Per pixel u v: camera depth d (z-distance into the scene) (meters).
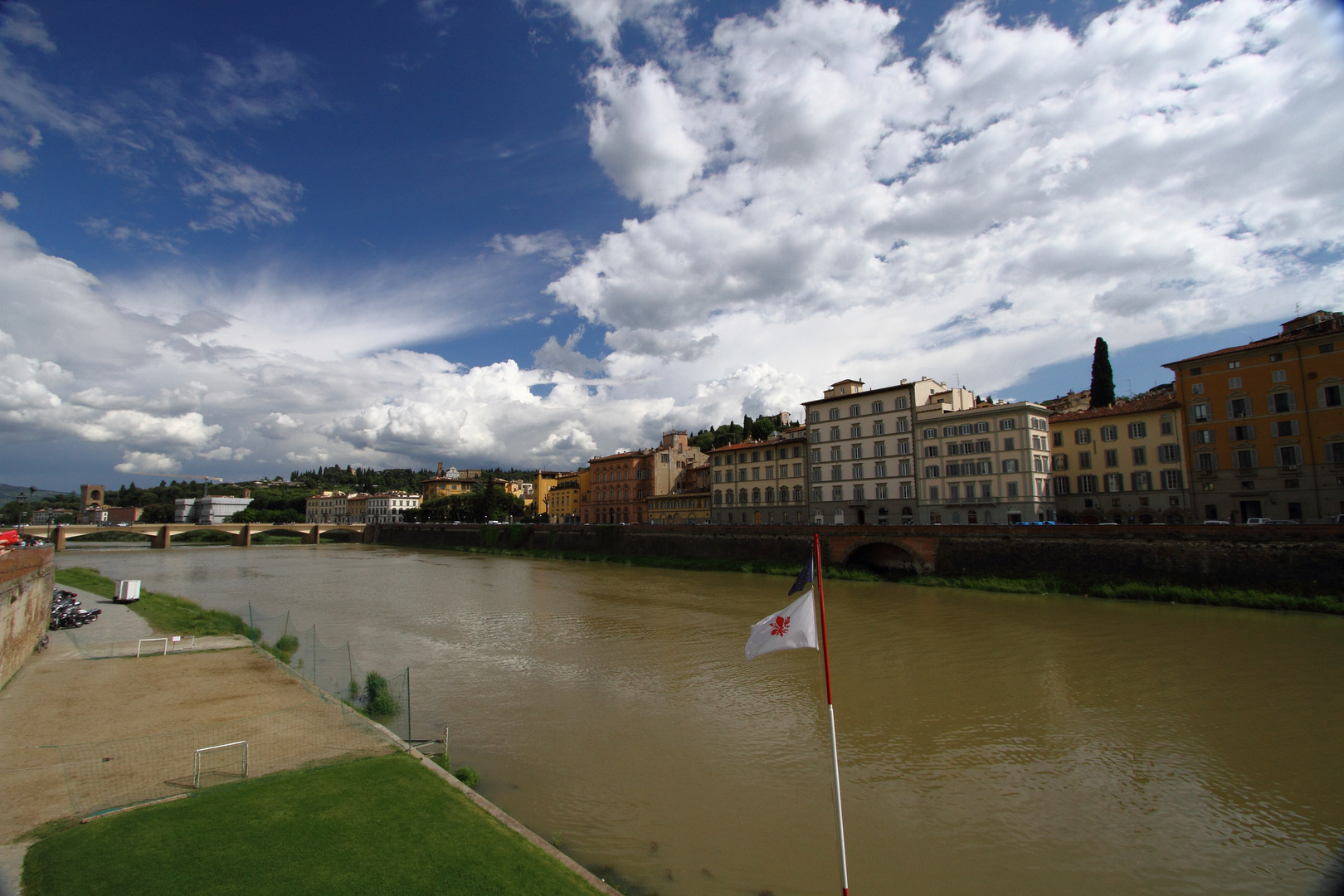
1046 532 54.09
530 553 109.12
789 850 15.58
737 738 22.69
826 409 86.75
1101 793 18.33
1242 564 44.31
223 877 10.69
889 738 22.52
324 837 12.17
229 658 30.56
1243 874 14.47
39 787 14.71
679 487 127.12
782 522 91.56
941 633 38.19
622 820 16.97
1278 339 58.38
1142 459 66.38
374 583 70.25
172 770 15.82
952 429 74.25
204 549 139.50
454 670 32.12
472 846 12.09
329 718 20.61
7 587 25.17
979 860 15.13
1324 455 55.06
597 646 37.28
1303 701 24.86
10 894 10.20
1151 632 36.53
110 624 40.38
